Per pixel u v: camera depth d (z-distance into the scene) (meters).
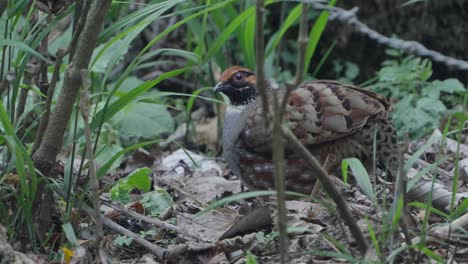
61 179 8.98
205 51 15.09
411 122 13.53
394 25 15.45
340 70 16.30
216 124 15.66
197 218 9.40
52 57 14.07
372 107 10.11
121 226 8.91
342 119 10.09
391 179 10.58
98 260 7.62
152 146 14.55
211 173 12.65
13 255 7.43
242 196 6.88
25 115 8.37
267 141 10.44
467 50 14.95
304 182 10.38
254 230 8.84
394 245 7.71
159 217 9.70
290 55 16.50
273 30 16.66
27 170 8.05
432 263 7.82
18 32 9.52
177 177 12.45
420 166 11.45
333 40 16.12
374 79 14.91
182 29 17.69
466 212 9.14
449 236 7.57
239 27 13.38
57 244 8.56
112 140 12.31
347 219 7.00
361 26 10.30
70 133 12.41
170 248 8.29
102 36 8.05
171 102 17.16
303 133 10.20
